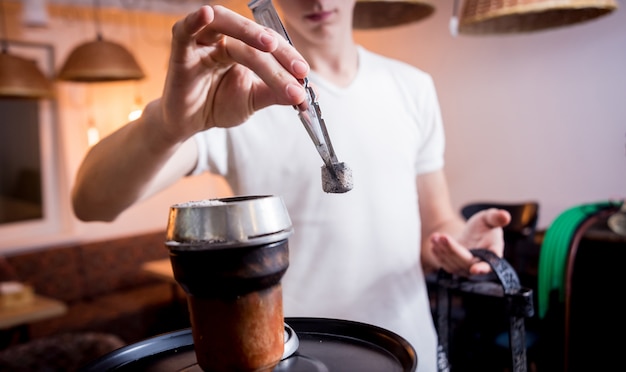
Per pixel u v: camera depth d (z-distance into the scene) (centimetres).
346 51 107
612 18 264
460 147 345
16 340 293
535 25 157
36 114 400
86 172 83
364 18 140
